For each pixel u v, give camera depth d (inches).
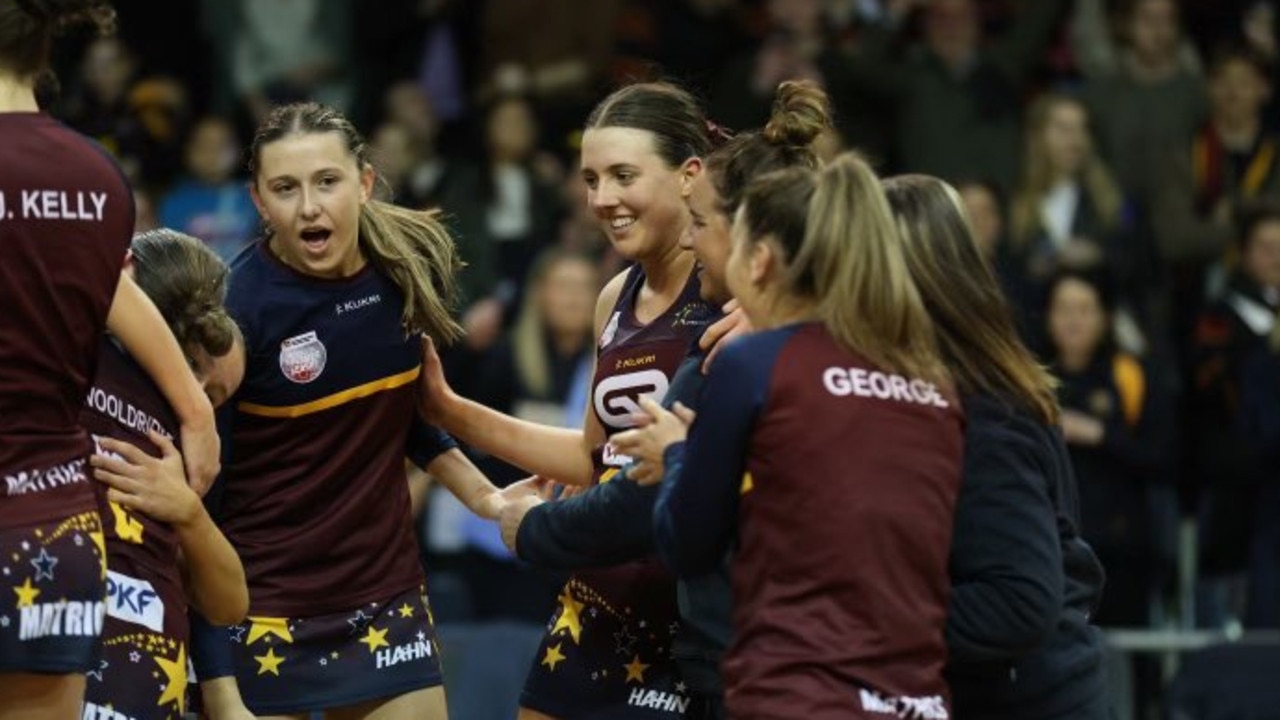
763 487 506.0
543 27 1314.0
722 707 592.1
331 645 642.2
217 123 1217.4
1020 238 1160.8
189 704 629.6
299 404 633.0
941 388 515.2
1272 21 1343.5
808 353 509.0
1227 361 1069.8
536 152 1253.1
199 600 596.7
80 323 527.5
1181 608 1062.4
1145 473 1030.4
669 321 631.2
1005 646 510.3
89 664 531.2
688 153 624.4
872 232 510.3
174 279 588.7
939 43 1237.7
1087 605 548.4
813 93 577.3
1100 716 541.6
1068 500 542.6
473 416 660.1
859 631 495.8
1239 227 1109.1
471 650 997.2
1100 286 1053.2
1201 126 1226.0
